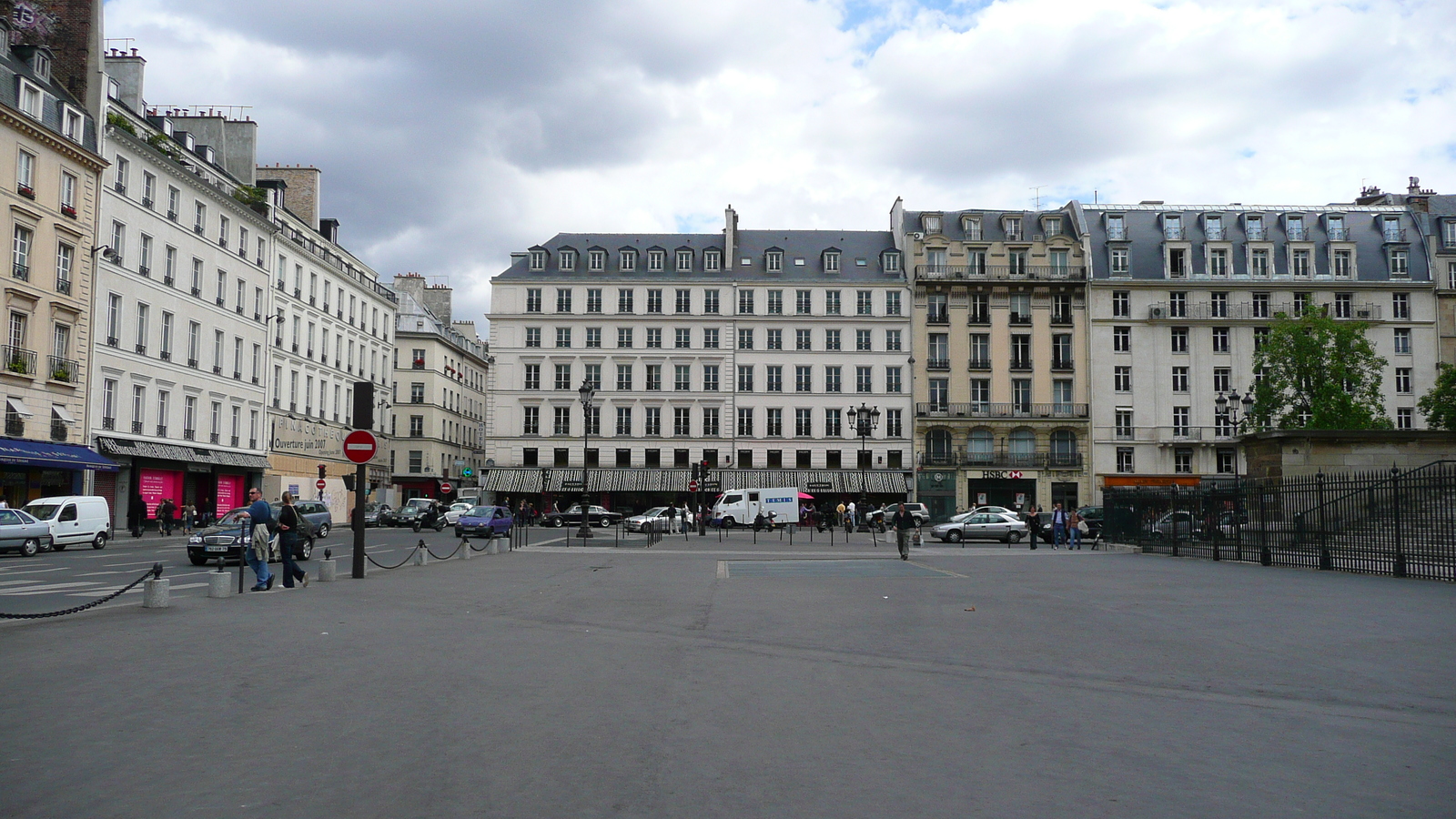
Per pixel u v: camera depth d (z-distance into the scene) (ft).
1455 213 243.19
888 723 23.31
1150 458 228.43
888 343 235.20
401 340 272.31
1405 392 226.58
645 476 229.66
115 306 145.07
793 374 234.58
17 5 139.64
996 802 17.33
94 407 139.23
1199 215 240.12
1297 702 25.86
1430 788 18.17
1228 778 18.81
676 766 19.45
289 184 219.61
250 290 183.01
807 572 75.36
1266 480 86.99
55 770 19.04
